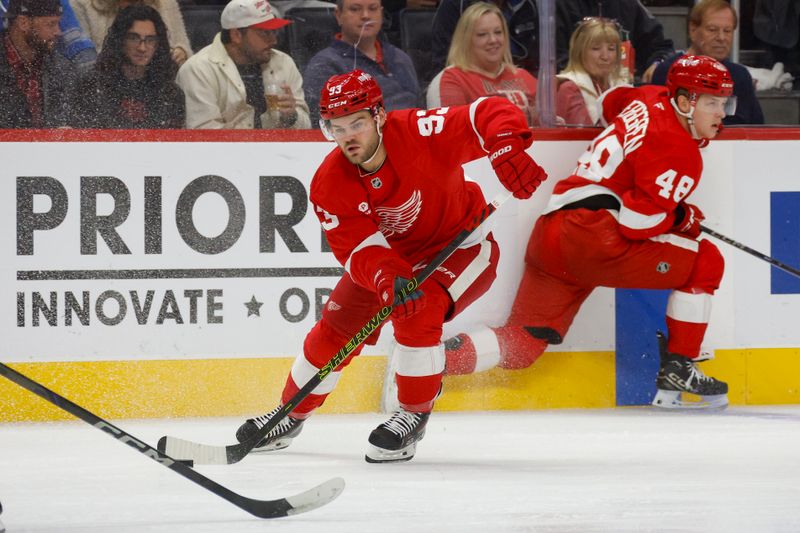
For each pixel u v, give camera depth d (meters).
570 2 17.39
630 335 17.23
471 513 9.74
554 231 16.31
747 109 18.16
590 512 9.76
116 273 15.85
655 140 15.54
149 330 15.95
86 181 15.76
